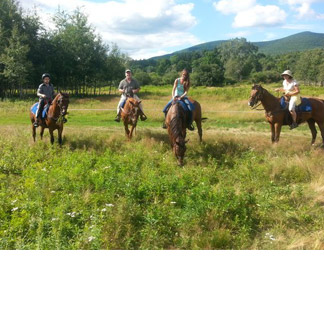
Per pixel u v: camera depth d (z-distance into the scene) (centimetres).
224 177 724
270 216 533
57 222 470
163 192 613
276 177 739
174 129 788
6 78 4372
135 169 737
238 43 16088
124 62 6228
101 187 633
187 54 16975
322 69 9162
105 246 443
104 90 6962
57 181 649
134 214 522
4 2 4888
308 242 462
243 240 461
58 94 965
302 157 866
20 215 505
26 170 727
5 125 1580
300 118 1054
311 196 624
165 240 462
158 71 16662
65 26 5344
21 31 4969
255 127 1634
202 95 3931
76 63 5272
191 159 863
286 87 1034
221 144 1000
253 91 1002
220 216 515
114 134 1189
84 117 2042
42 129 1085
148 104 2648
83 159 812
